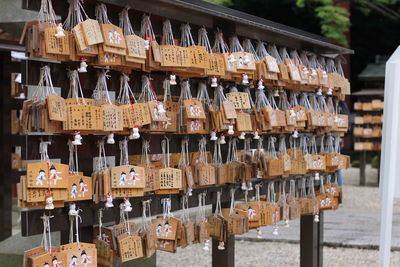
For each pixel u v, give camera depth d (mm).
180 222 3193
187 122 3227
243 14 3709
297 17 17953
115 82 3016
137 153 3148
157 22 3207
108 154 2982
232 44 3691
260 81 3705
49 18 2605
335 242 6473
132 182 2775
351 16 19125
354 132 12383
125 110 2799
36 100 2631
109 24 2674
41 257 2482
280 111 3939
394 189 2926
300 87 4316
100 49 2654
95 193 2725
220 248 3635
